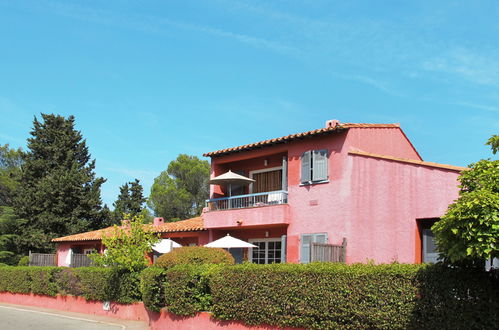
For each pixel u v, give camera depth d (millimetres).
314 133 18828
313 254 15961
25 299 25203
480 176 8773
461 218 7973
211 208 23438
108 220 44375
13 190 45562
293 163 19922
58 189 41281
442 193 15336
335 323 10797
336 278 10922
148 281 16266
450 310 8844
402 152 21188
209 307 14320
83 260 27547
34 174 43438
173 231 24328
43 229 40781
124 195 51625
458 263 8984
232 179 21391
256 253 21844
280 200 20234
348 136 18250
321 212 18516
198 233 23781
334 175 18375
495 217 7648
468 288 8664
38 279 24000
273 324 12172
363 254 16922
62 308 22375
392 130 20484
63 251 33094
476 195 8016
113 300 19469
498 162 8812
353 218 17422
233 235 22766
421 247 16031
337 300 10789
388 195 16656
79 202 42594
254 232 21984
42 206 41469
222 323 13578
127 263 18469
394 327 9758
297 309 11562
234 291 13156
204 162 49969
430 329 9148
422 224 16156
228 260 16422
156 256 25625
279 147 20641
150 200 49250
